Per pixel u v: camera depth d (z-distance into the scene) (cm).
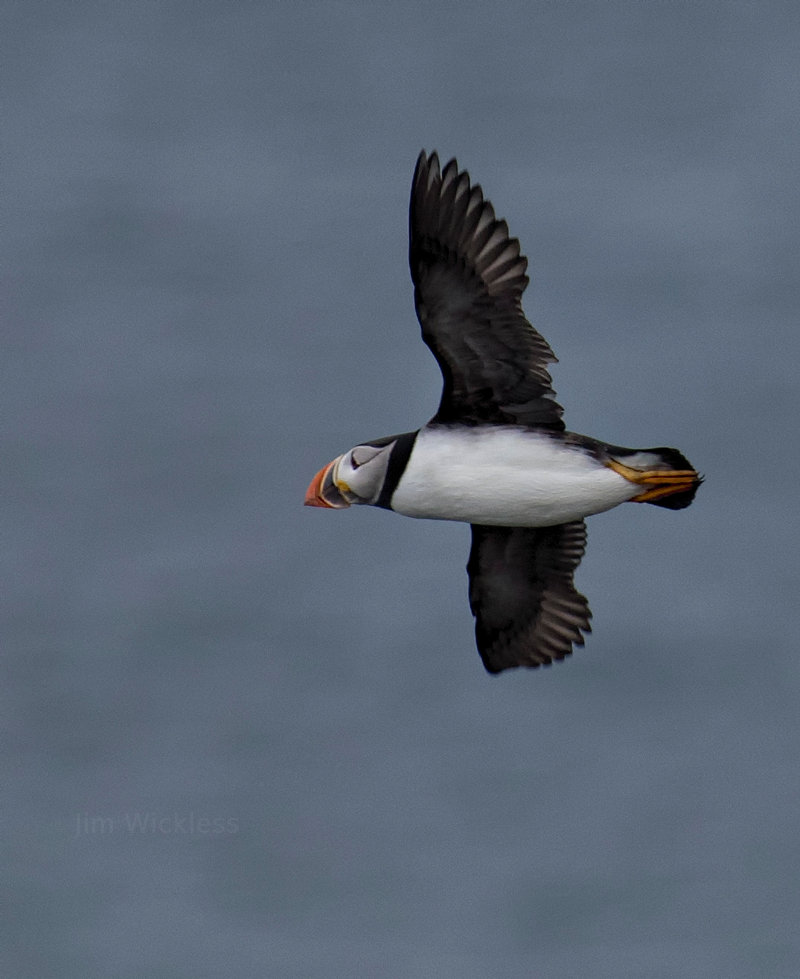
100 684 1845
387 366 2452
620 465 896
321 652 1853
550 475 896
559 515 909
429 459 906
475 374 896
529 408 902
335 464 930
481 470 901
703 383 2230
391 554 1983
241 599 1955
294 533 2072
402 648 1834
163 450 2317
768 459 2105
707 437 2144
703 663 1772
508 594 995
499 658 1009
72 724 1786
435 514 920
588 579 1886
